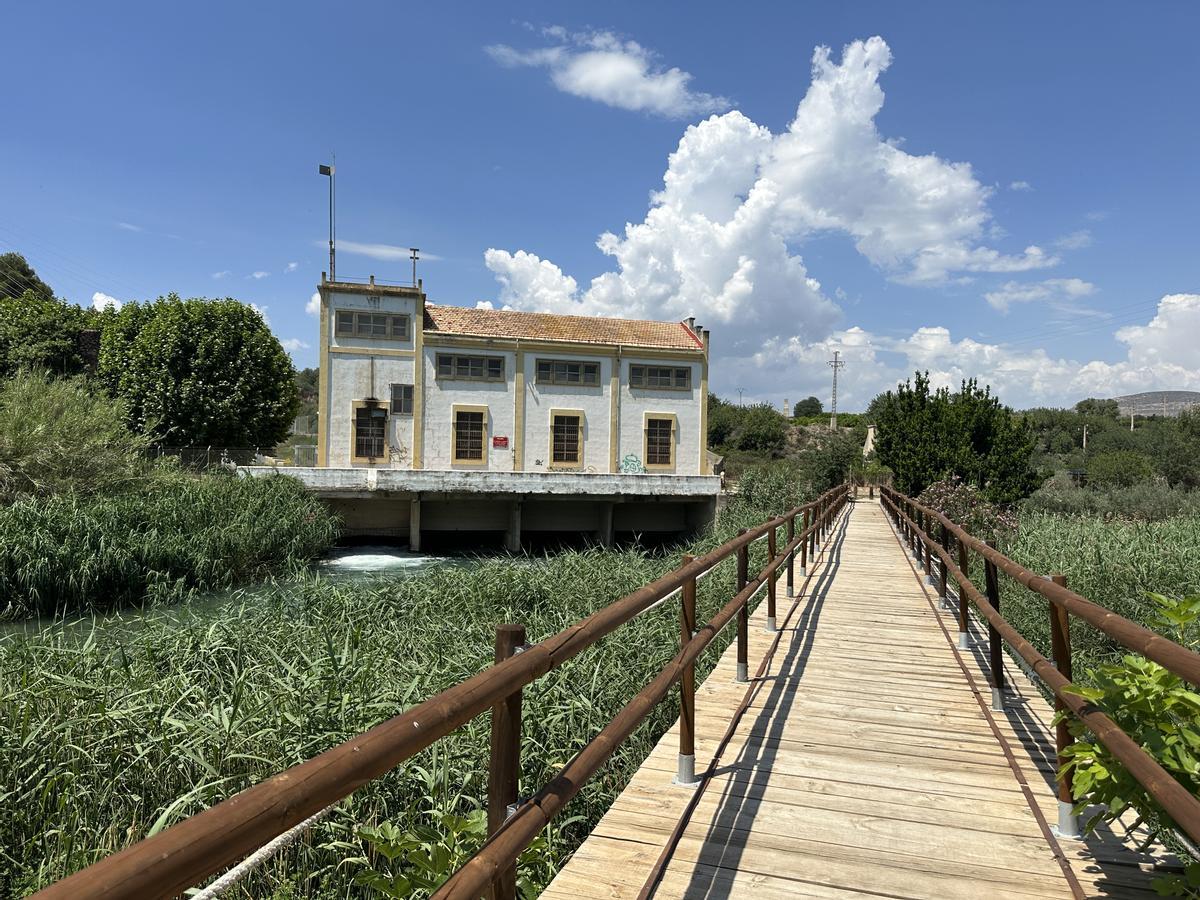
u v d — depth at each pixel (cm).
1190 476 3238
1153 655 213
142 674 605
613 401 2833
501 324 2855
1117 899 285
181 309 2861
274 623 830
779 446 6184
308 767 124
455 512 2519
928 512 879
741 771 413
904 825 351
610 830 346
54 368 3130
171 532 1434
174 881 93
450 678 595
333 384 2614
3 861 393
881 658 648
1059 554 1082
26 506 1350
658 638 792
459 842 261
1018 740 455
